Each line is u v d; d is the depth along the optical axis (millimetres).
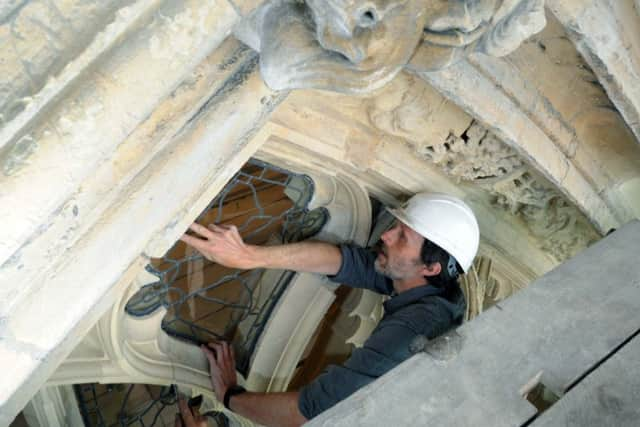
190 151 781
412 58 738
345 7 620
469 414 816
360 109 1302
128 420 2107
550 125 1410
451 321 1737
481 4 705
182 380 1862
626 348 938
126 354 1618
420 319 1638
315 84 734
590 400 849
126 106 578
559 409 833
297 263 1713
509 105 1284
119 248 752
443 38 712
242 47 758
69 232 655
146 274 1457
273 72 725
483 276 2170
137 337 1643
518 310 1002
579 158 1566
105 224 722
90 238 711
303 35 682
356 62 679
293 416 1566
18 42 513
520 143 1370
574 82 1341
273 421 1630
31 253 618
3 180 521
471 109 1218
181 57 599
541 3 767
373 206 1914
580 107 1437
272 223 1991
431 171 1638
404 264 1718
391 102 1266
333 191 1691
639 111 1297
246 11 632
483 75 1173
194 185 815
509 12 764
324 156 1397
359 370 1519
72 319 721
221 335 2025
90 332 1521
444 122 1380
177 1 573
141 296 1601
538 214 1817
